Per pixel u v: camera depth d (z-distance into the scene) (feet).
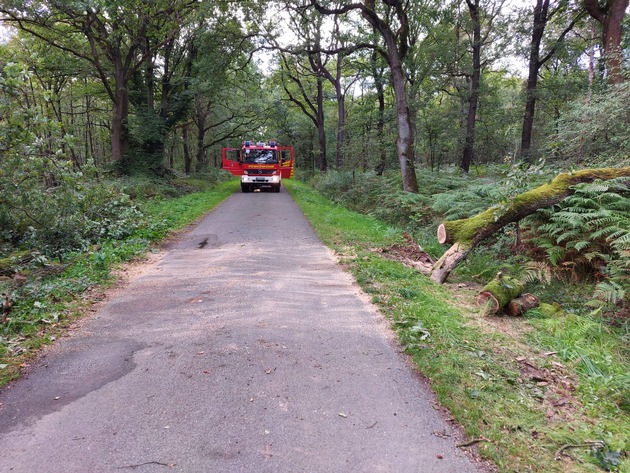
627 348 14.60
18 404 10.41
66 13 52.85
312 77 116.98
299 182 114.21
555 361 13.10
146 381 11.46
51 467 8.17
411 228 38.52
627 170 25.12
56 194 27.22
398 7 50.37
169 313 16.72
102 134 116.88
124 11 56.90
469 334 14.96
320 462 8.39
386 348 13.67
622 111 28.99
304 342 13.98
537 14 64.28
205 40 59.98
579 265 22.63
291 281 21.21
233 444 8.89
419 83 69.67
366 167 65.16
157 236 32.89
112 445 8.84
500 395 10.86
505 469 8.16
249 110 111.65
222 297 18.58
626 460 8.41
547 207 24.48
